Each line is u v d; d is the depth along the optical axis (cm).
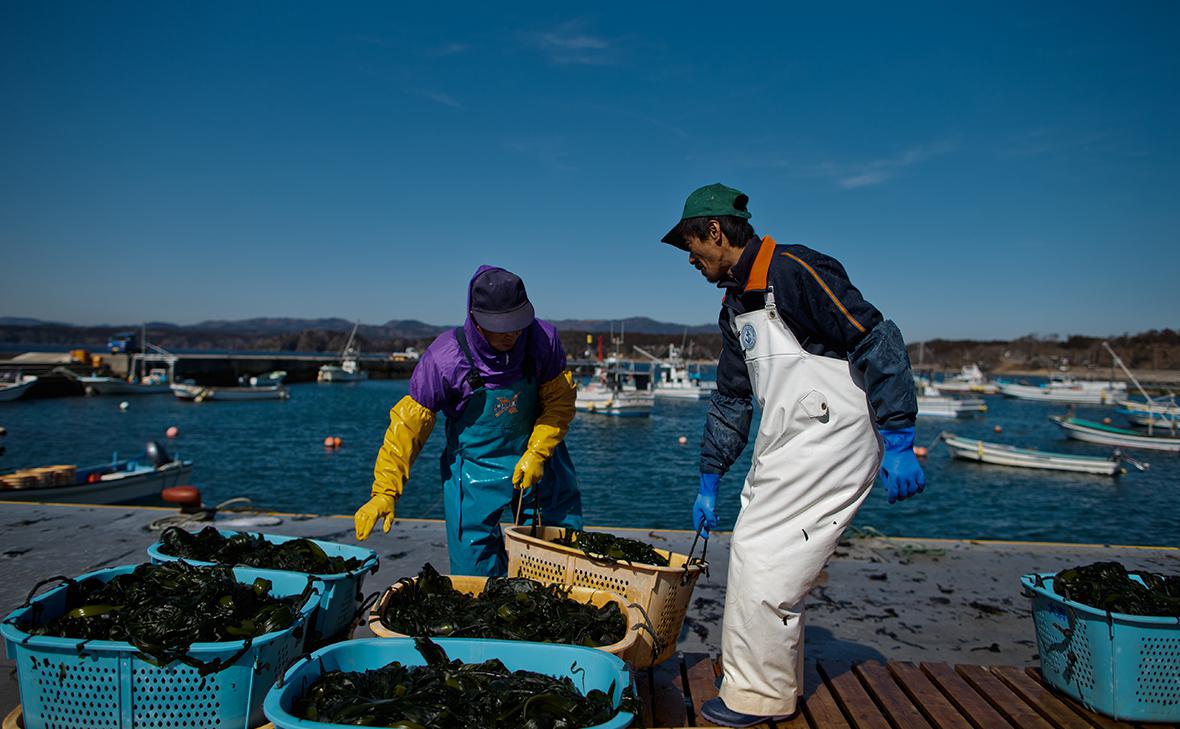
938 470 3020
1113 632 285
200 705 242
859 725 285
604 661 244
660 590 320
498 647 256
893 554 599
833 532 265
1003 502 2353
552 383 377
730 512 2052
